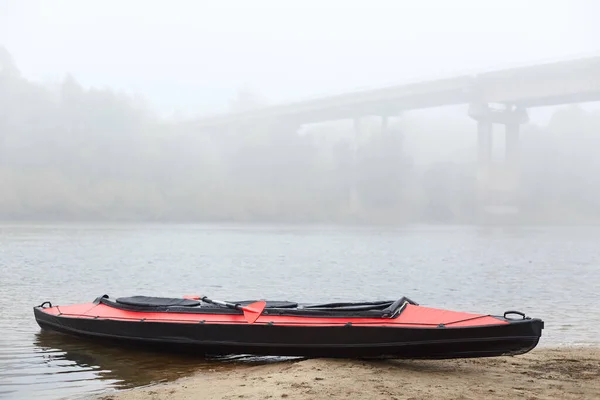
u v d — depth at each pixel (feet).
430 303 64.69
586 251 170.50
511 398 24.88
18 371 30.60
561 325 48.11
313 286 79.71
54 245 157.89
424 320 30.12
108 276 87.20
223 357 33.94
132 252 140.26
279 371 29.37
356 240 217.97
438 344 29.30
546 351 35.68
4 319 45.98
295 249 164.04
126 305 36.17
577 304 63.26
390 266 114.83
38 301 58.65
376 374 28.40
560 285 83.56
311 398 24.21
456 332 28.96
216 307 34.55
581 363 32.12
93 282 79.00
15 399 26.12
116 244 169.68
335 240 215.51
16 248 142.82
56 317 38.24
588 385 27.32
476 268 112.47
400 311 31.14
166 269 101.19
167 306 35.06
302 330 31.01
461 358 30.89
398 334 29.76
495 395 25.30
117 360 32.99
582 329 46.03
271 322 31.60
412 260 131.13
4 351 34.88
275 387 25.88
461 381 27.76
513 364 31.81
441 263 124.06
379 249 169.68
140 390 26.71
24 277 81.71
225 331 32.30
